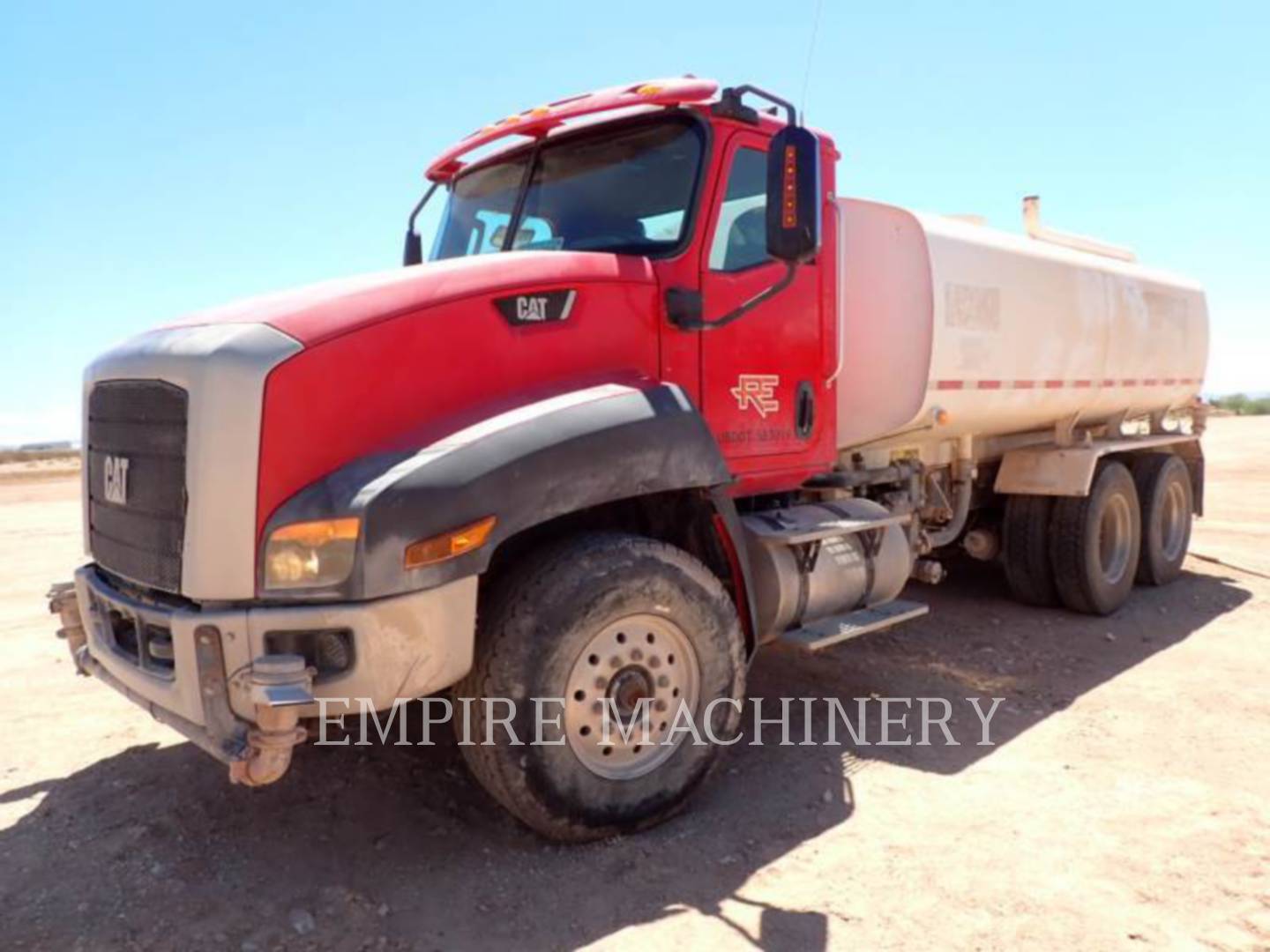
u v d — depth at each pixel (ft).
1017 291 20.39
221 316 11.50
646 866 11.57
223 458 10.36
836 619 15.97
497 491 10.86
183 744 15.57
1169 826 12.39
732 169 14.56
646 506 13.83
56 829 12.66
